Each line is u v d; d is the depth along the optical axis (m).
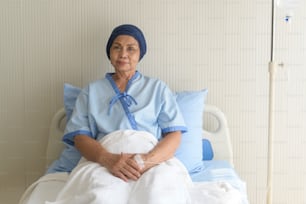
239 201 1.70
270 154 2.10
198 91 2.23
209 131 2.34
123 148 1.86
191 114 2.15
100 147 1.87
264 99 2.32
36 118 2.37
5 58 2.32
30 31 2.30
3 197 2.43
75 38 2.30
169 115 2.02
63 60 2.32
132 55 2.06
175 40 2.29
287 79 2.30
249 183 2.40
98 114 2.02
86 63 2.32
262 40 2.28
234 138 2.36
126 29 2.08
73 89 2.19
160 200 1.52
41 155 2.41
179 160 1.99
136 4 2.27
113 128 1.99
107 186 1.60
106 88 2.08
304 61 2.29
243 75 2.31
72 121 2.03
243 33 2.28
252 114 2.34
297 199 2.40
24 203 1.80
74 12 2.29
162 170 1.69
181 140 2.08
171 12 2.27
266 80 2.30
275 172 2.38
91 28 2.30
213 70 2.31
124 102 2.02
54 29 2.30
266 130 2.35
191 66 2.31
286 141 2.35
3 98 2.36
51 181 1.92
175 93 2.22
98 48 2.31
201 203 1.59
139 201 1.55
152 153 1.82
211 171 2.06
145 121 2.01
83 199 1.56
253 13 2.26
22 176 2.42
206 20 2.27
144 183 1.62
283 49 2.28
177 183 1.64
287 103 2.32
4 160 2.41
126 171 1.72
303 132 2.34
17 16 2.29
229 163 2.22
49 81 2.34
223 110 2.34
